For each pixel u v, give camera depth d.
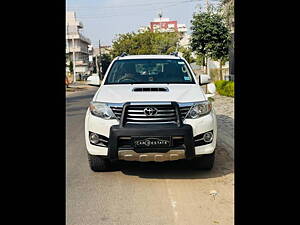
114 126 4.93
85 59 76.88
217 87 21.28
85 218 3.98
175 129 4.80
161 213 4.09
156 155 4.84
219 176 5.34
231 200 4.42
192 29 21.59
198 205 4.30
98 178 5.33
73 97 24.39
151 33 55.03
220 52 21.03
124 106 4.95
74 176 5.42
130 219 3.94
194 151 4.91
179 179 5.24
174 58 6.64
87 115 5.38
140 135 4.79
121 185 5.02
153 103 4.93
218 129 9.23
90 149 5.20
